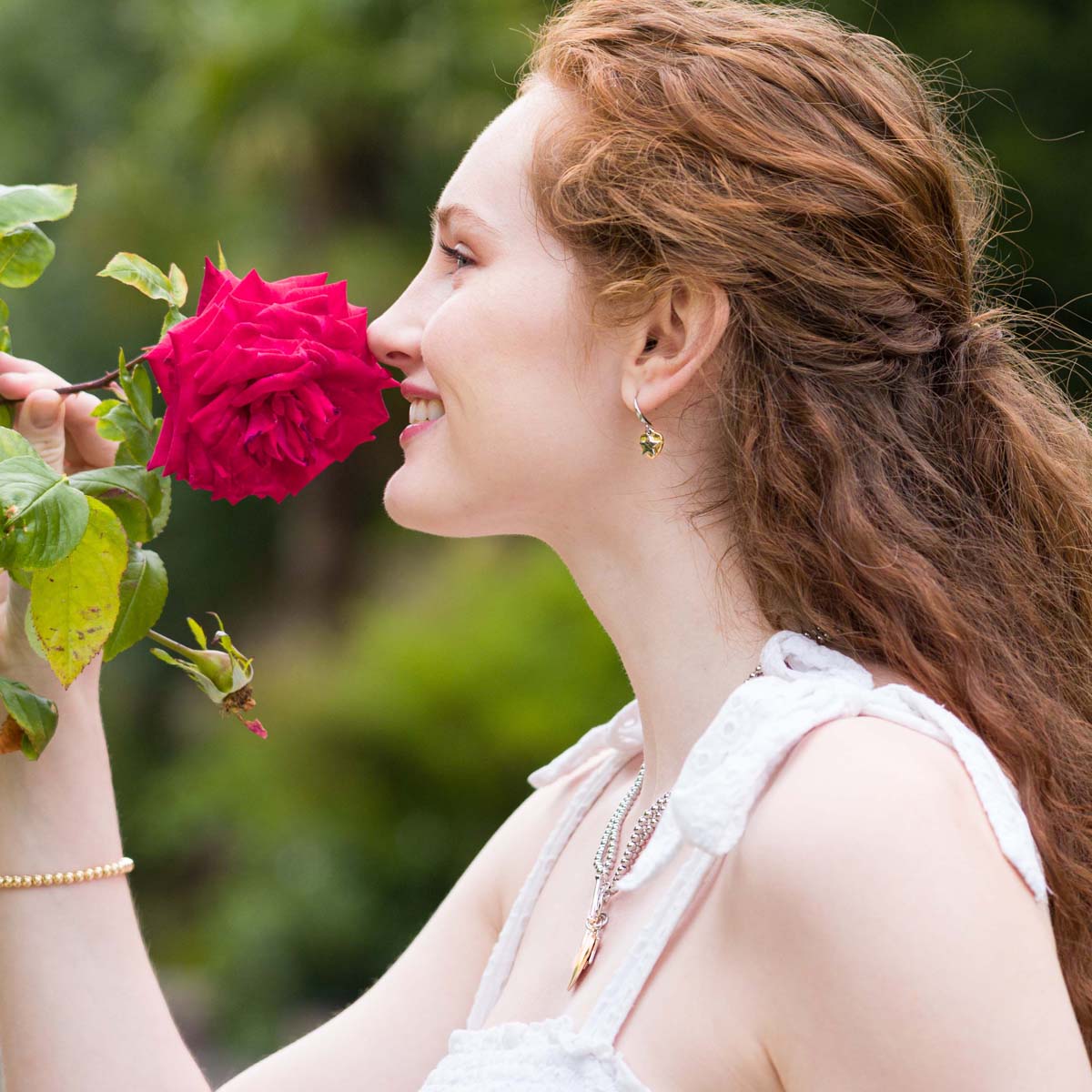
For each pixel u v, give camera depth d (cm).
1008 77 823
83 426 172
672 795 133
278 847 849
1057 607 161
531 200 159
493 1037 145
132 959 174
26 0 1259
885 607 150
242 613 1284
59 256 1176
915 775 128
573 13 169
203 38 1099
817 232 154
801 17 170
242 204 1112
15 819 173
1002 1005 119
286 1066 181
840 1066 123
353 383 162
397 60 1041
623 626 163
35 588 147
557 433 156
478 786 792
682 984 135
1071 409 179
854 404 155
